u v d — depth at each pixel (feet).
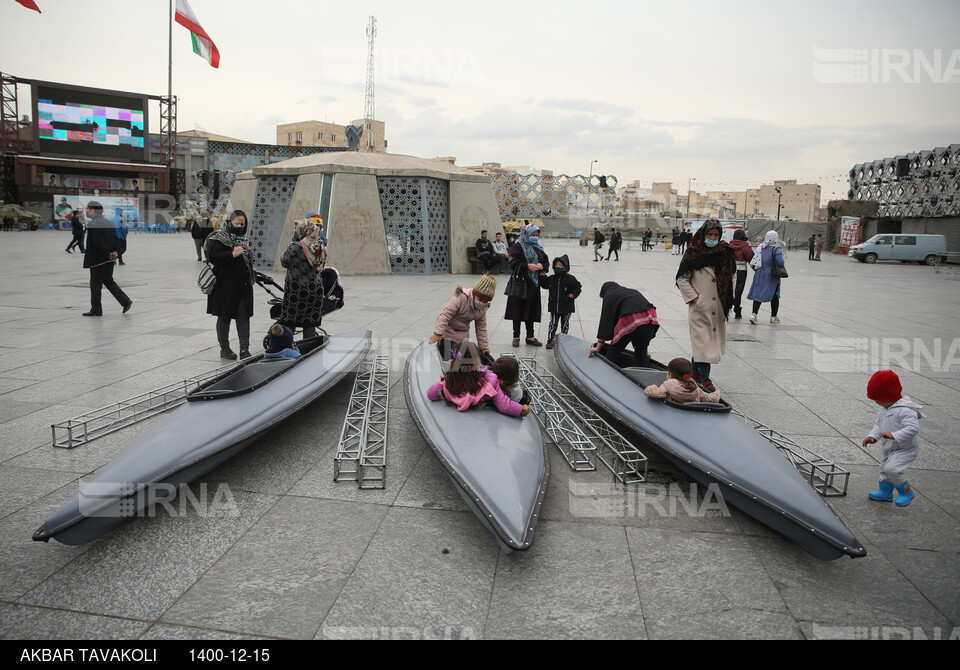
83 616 9.28
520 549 9.93
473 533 11.94
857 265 96.58
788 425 18.40
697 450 13.29
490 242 59.93
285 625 9.20
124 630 9.00
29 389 19.74
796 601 10.14
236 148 173.68
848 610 9.94
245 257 23.34
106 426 16.38
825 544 10.68
